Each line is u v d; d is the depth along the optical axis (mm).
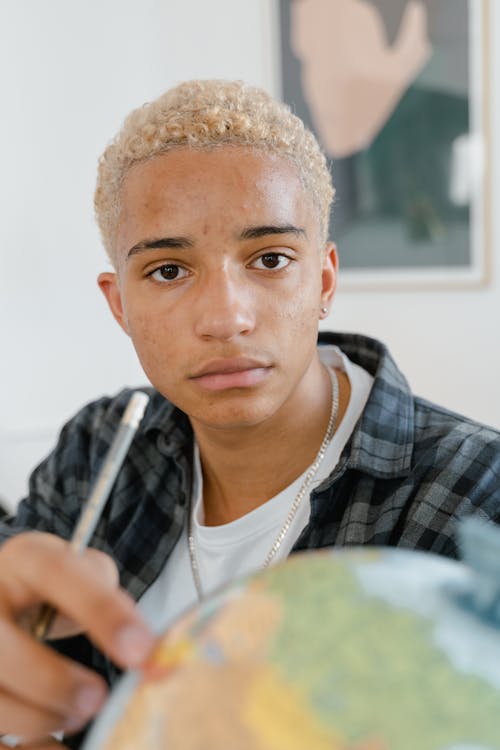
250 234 693
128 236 729
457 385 2689
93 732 360
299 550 803
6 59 2412
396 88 2605
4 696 452
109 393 2604
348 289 2707
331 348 907
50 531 1018
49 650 454
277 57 2654
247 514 838
